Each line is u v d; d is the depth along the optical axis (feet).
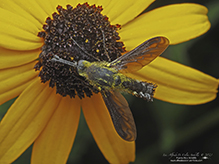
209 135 0.48
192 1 0.47
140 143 0.48
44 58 0.39
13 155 0.40
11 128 0.40
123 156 0.42
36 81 0.40
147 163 0.48
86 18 0.39
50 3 0.40
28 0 0.39
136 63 0.38
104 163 0.47
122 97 0.38
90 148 0.47
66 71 0.39
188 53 0.48
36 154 0.41
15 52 0.39
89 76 0.38
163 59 0.41
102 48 0.39
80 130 0.46
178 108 0.47
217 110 0.47
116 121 0.38
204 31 0.41
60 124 0.41
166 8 0.41
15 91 0.40
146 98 0.39
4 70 0.39
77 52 0.38
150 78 0.41
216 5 0.46
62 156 0.41
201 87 0.41
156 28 0.41
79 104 0.41
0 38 0.38
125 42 0.40
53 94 0.40
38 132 0.40
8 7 0.39
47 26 0.39
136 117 0.47
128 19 0.41
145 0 0.40
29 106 0.40
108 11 0.40
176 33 0.41
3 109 0.44
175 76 0.41
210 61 0.48
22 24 0.39
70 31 0.39
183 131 0.47
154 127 0.47
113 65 0.38
